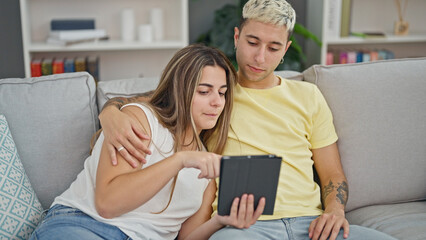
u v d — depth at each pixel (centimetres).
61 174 146
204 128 133
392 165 158
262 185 111
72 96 149
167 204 132
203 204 140
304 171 145
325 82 160
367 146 157
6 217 128
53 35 274
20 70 274
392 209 156
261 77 147
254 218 116
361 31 328
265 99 150
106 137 123
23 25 262
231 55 291
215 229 128
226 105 141
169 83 132
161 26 293
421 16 331
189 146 136
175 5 303
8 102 145
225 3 314
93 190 125
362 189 156
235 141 144
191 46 134
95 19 297
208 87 129
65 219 122
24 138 143
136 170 121
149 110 129
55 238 118
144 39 285
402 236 138
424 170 160
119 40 292
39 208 139
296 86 154
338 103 158
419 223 144
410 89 161
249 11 141
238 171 107
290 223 133
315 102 151
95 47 271
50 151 145
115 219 121
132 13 288
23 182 136
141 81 164
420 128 160
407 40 302
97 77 282
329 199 143
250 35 142
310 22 314
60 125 146
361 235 127
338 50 306
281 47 143
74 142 147
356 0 323
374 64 165
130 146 119
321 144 152
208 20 316
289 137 146
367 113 158
